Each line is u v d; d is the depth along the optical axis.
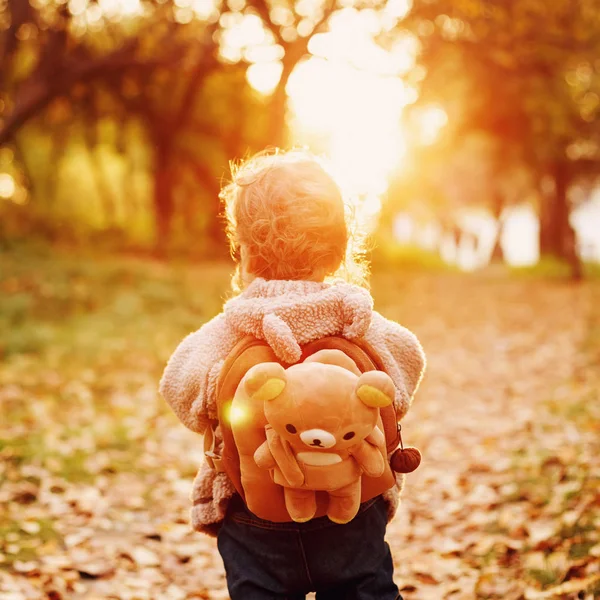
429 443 5.68
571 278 18.72
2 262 12.54
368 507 1.76
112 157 23.33
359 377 1.55
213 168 21.39
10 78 13.64
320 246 1.72
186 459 5.29
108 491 4.55
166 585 3.45
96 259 14.75
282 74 12.16
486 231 43.78
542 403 6.45
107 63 13.16
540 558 3.34
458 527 3.98
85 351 8.44
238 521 1.77
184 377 1.75
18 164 19.67
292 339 1.60
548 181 25.03
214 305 11.66
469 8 11.88
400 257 23.70
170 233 21.09
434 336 10.92
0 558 3.46
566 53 13.83
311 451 1.53
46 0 13.20
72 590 3.32
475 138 26.08
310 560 1.71
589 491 3.95
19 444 5.13
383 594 1.74
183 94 18.88
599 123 17.77
